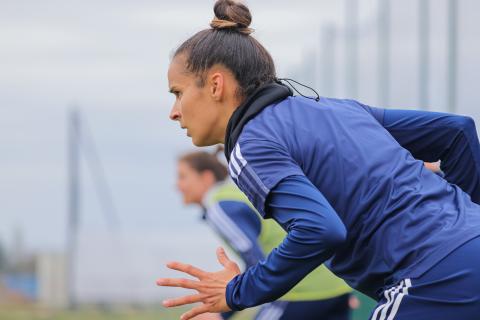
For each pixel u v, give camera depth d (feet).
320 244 11.87
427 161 14.34
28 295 105.29
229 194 21.20
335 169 12.50
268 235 21.49
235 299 12.46
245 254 20.66
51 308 90.22
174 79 13.29
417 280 12.00
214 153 25.95
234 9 13.16
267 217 12.53
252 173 12.35
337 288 21.06
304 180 12.21
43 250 120.26
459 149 13.99
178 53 13.29
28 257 110.93
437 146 14.06
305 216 11.91
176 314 78.07
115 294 89.56
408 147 14.11
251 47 13.10
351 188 12.41
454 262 11.93
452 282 11.89
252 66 13.03
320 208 11.93
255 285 12.32
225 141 13.03
